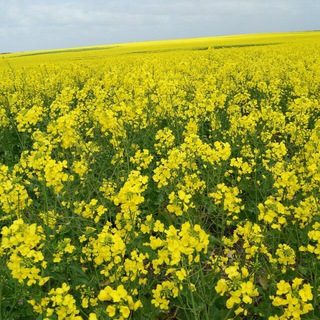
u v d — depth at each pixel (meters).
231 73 11.36
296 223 4.11
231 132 6.62
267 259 3.77
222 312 3.10
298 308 2.30
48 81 10.80
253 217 4.71
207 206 4.68
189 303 3.26
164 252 2.54
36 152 3.77
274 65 13.45
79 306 3.22
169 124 7.51
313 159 4.35
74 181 5.03
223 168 5.05
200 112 7.01
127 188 2.96
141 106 6.61
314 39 36.94
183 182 4.61
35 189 4.48
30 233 2.56
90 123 7.44
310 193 4.40
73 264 3.39
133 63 17.66
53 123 4.77
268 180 5.13
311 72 11.24
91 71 15.57
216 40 50.78
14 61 31.89
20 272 2.55
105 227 3.09
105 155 6.16
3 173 4.04
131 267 2.78
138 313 3.16
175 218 4.54
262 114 6.46
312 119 8.17
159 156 6.39
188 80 10.49
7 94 8.96
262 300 3.54
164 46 43.47
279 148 4.75
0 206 3.94
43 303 2.74
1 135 7.38
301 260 3.75
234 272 2.31
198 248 2.38
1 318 3.08
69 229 3.88
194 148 4.69
